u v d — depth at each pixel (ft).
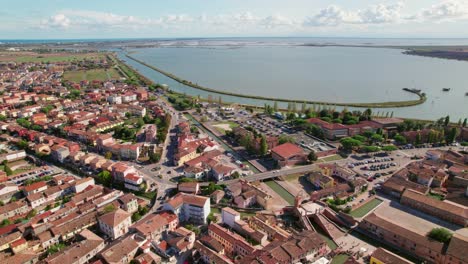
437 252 484.74
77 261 473.67
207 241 522.47
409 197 647.56
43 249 531.09
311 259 495.82
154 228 547.49
